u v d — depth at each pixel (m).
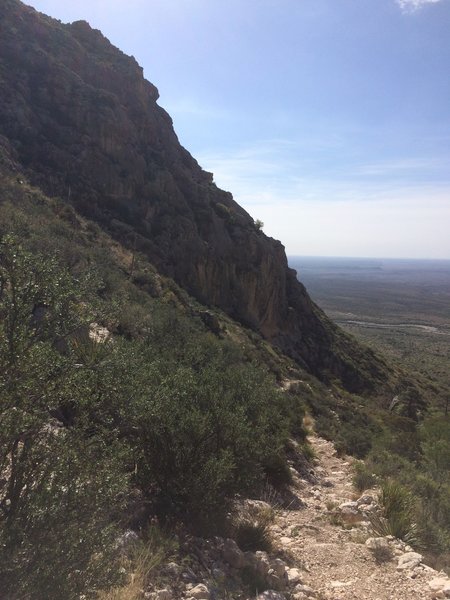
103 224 38.88
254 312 52.62
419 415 45.53
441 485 13.26
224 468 6.39
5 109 40.88
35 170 38.47
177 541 5.53
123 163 45.38
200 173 63.81
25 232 18.08
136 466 6.24
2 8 48.25
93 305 4.09
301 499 10.48
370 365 60.06
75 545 3.19
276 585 5.57
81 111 44.72
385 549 7.32
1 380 3.26
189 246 46.03
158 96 62.50
